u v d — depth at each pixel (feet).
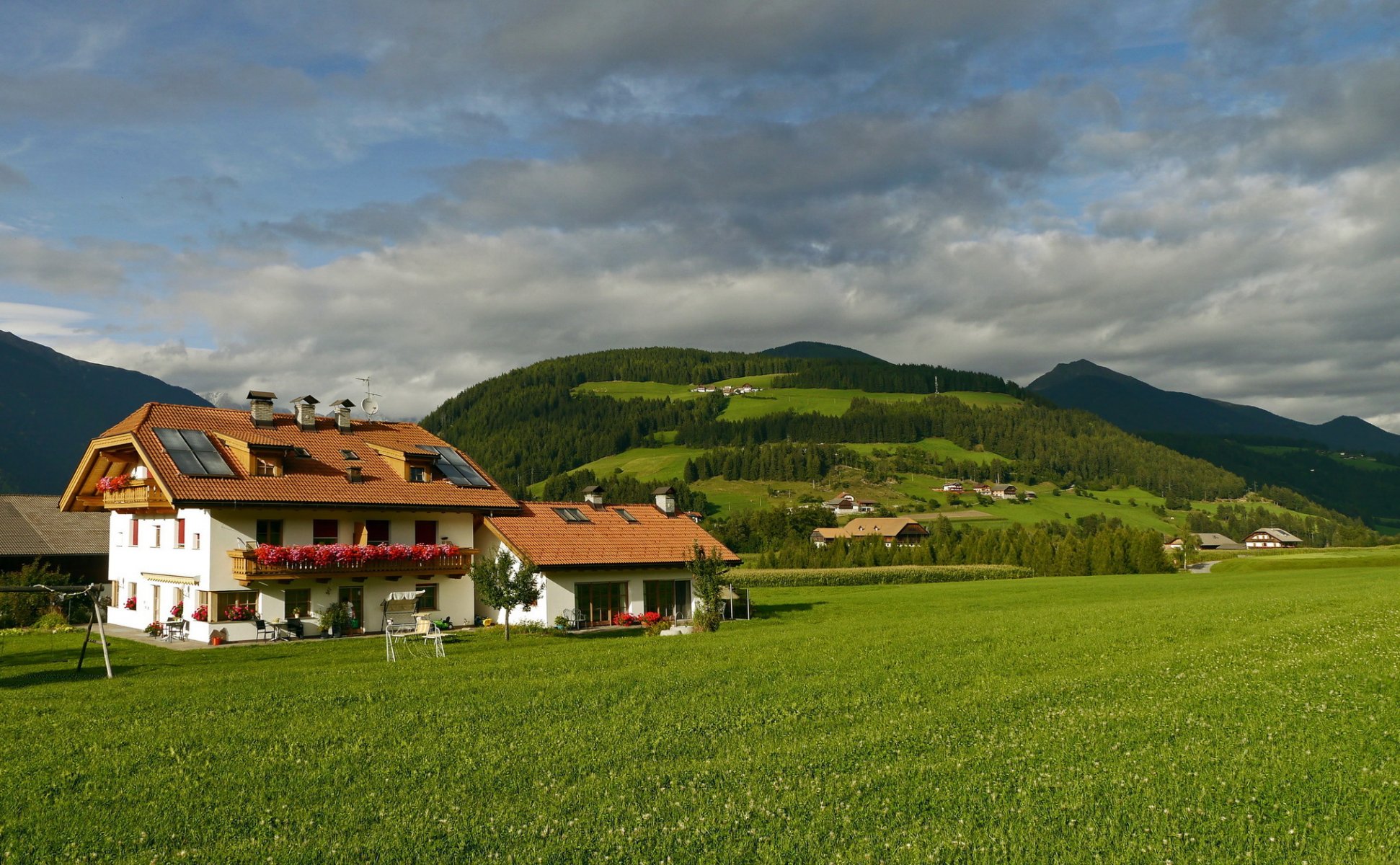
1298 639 79.71
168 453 140.36
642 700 63.98
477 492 167.22
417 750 50.19
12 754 51.39
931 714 55.77
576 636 137.90
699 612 143.64
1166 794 37.22
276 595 137.59
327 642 128.77
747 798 39.40
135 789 43.78
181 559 143.02
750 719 56.70
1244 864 30.42
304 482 147.95
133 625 157.07
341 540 149.59
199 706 65.82
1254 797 36.35
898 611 170.40
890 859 31.91
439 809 39.32
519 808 39.24
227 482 139.33
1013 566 321.11
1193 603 131.95
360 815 38.78
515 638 126.93
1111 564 336.90
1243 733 45.70
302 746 51.88
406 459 162.09
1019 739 47.78
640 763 46.39
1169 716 50.26
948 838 33.47
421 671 82.94
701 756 47.88
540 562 152.25
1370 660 62.69
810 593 232.73
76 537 196.24
